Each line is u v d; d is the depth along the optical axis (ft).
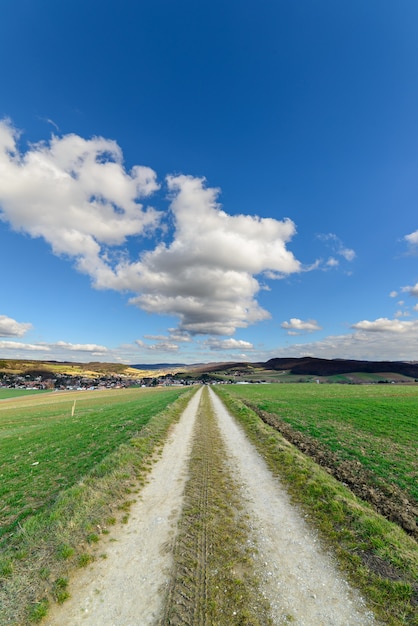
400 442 69.31
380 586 22.34
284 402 159.12
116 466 48.01
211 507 35.94
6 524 33.99
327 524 31.50
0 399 362.12
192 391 304.09
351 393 222.48
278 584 22.74
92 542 28.09
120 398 272.10
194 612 20.02
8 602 20.72
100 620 19.51
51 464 56.75
